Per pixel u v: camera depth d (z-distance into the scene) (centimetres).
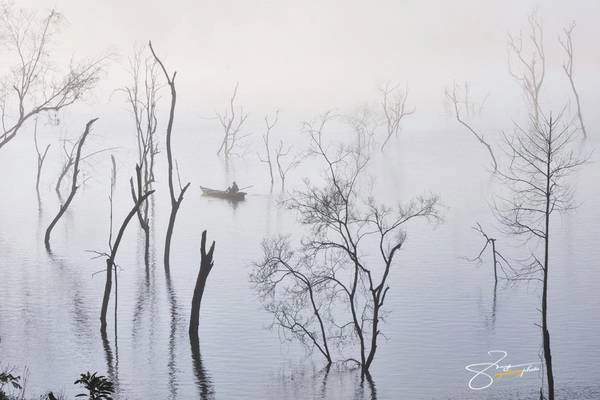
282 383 7325
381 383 7338
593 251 12156
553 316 9150
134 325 9019
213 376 7512
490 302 9719
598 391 7006
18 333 8712
